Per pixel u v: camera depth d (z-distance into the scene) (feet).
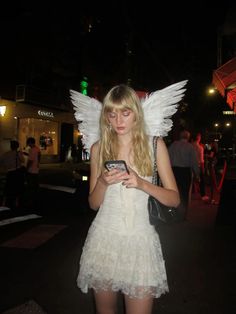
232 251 17.51
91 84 99.19
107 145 7.36
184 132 24.48
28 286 13.47
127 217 6.88
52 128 94.07
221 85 25.96
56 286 13.47
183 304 12.05
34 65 83.71
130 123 7.13
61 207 30.73
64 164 87.10
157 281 6.86
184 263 15.84
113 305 7.20
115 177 6.46
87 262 7.00
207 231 21.44
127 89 7.11
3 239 20.16
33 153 32.19
